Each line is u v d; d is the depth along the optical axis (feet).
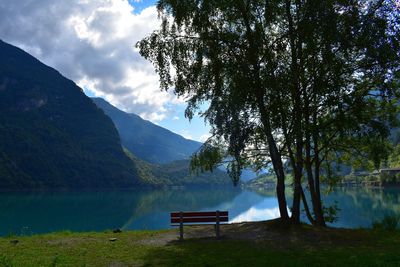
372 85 56.75
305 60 54.70
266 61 53.31
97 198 416.87
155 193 584.81
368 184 503.20
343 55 53.06
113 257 40.32
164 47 55.88
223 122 53.67
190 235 56.18
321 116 58.08
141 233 59.82
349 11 50.37
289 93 54.08
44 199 393.91
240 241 48.88
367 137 55.36
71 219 185.16
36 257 39.91
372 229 59.00
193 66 55.67
